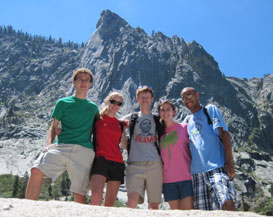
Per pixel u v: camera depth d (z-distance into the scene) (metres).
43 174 8.70
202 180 9.30
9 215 4.48
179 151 10.09
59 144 9.13
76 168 8.95
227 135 9.31
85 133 9.41
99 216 4.95
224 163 9.20
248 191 142.12
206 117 9.76
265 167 184.50
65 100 9.57
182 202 9.73
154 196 9.97
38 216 4.62
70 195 113.81
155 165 10.08
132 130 10.56
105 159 9.33
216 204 8.61
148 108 10.88
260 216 5.96
